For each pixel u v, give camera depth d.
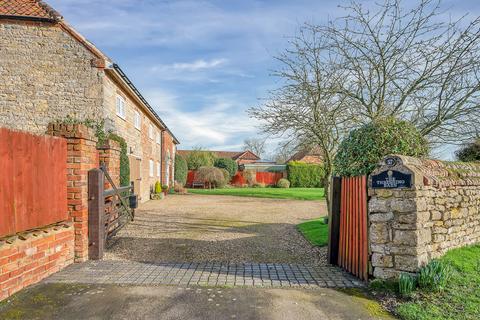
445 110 6.77
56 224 4.69
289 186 34.00
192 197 20.55
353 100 7.41
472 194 5.60
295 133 8.03
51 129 4.97
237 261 5.53
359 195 4.60
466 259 4.57
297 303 3.62
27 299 3.61
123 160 11.38
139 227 8.85
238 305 3.53
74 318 3.18
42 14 10.87
